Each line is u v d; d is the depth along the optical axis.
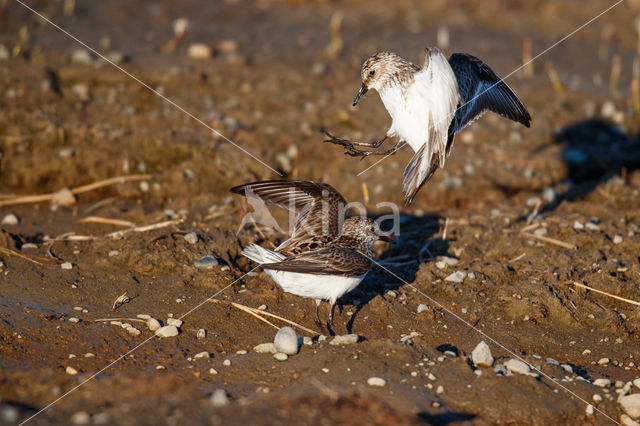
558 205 15.25
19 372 9.02
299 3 27.44
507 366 9.49
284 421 7.91
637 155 17.92
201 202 14.70
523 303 11.38
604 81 22.34
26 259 12.08
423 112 9.72
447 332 10.84
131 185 15.27
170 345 10.11
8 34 20.89
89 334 10.17
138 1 26.00
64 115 17.09
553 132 18.88
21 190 15.30
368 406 8.30
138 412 8.07
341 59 22.00
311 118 18.27
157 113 17.66
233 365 9.49
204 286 11.62
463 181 16.28
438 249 13.24
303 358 9.55
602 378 9.76
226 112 18.14
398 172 16.39
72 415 8.02
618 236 13.24
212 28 24.03
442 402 8.63
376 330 10.85
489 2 28.12
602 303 11.65
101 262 12.08
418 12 27.09
